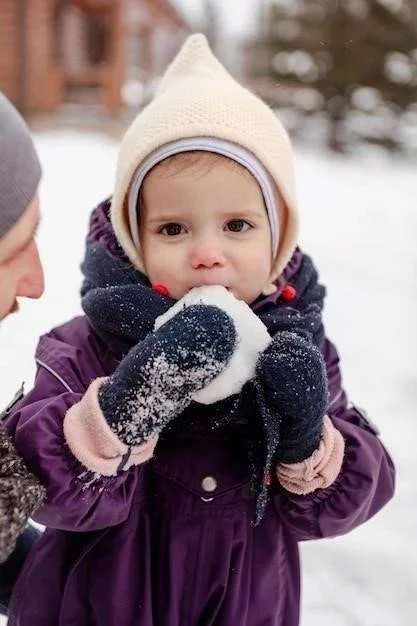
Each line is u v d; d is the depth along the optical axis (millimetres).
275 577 1199
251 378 1040
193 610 1146
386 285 5020
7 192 909
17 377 2670
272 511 1203
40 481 985
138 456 1004
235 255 1150
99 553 1161
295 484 1112
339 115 14852
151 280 1191
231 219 1162
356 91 15070
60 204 5918
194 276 1139
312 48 15047
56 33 12680
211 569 1148
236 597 1151
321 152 14477
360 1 15164
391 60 15273
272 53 15617
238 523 1163
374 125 15172
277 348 1054
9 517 880
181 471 1162
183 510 1157
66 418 1006
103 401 988
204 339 971
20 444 1009
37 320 3377
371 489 1140
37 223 978
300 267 1320
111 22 12625
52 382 1132
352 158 14133
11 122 919
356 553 2248
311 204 7910
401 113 15289
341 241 6277
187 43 1354
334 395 1283
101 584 1146
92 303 1142
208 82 1264
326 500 1140
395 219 7465
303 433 1053
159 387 966
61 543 1188
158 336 983
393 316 4375
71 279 4055
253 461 1109
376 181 10398
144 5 14641
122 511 1067
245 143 1181
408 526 2396
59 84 12008
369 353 3773
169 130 1172
